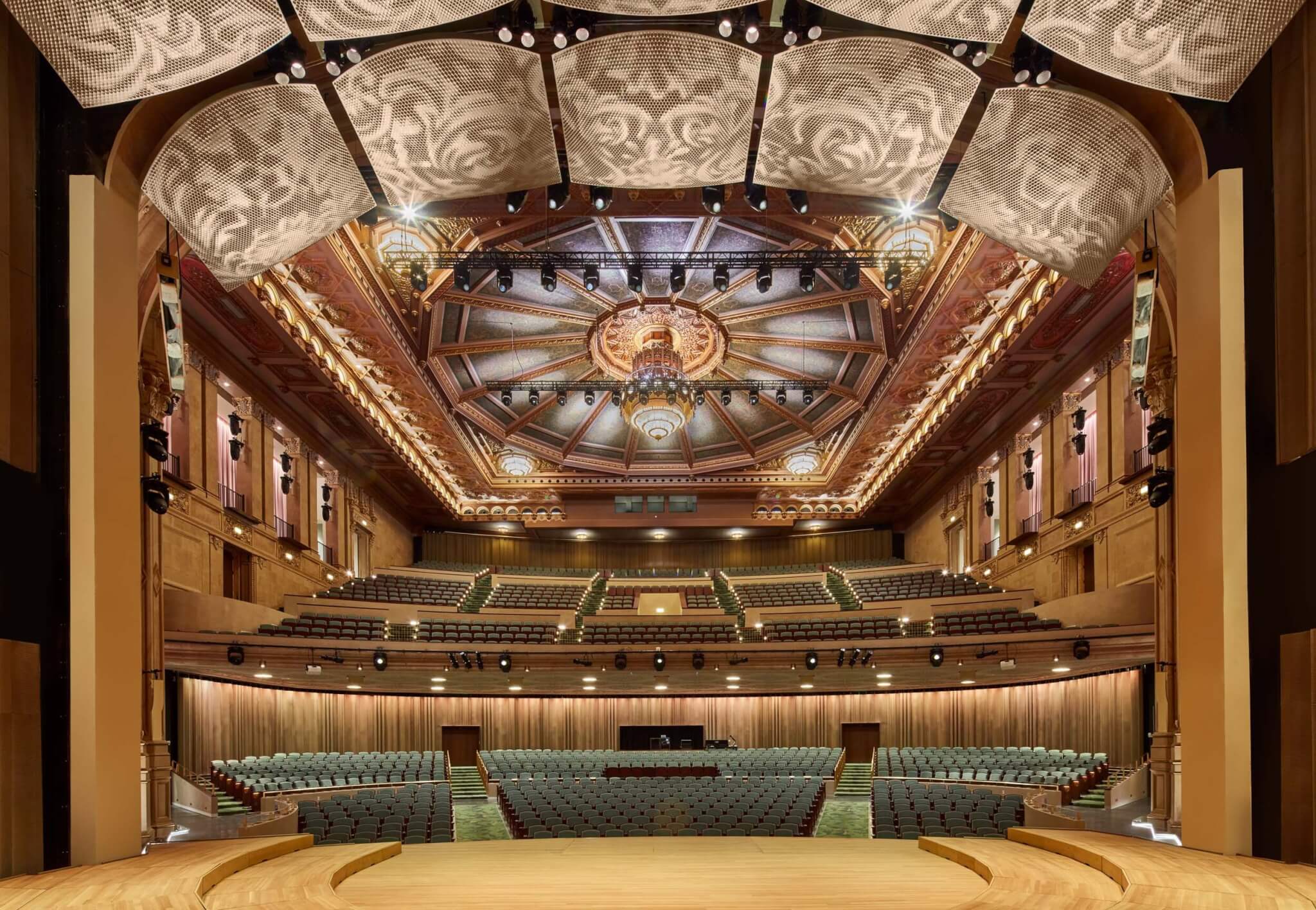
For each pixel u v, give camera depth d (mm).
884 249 12547
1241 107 5336
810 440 20766
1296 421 4879
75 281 5051
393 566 24297
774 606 21109
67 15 4570
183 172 5672
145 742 7883
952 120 5918
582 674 18312
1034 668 15242
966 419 18375
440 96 5770
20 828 4590
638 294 12375
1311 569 4723
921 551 24609
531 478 23391
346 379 16516
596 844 7680
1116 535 14703
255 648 14633
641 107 5922
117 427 5188
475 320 15461
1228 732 4992
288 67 5480
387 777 13812
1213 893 4023
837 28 5473
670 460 22344
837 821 12461
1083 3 4781
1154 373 8477
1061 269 6641
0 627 4523
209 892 4617
